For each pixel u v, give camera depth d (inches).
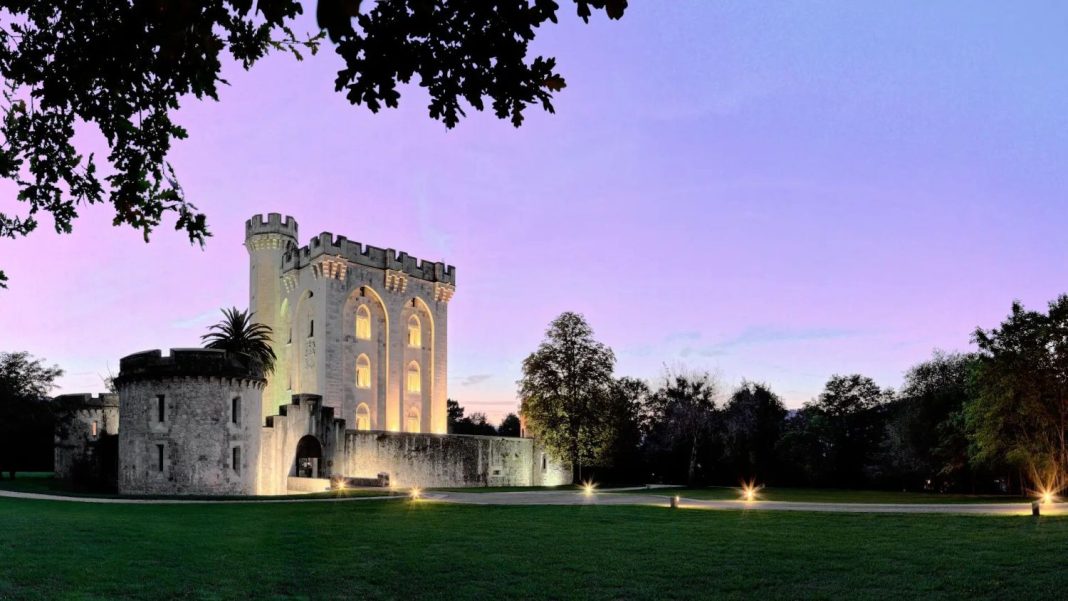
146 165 308.7
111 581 640.4
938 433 2536.9
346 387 3070.9
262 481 2063.2
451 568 738.2
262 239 3312.0
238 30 265.3
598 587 658.2
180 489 1780.3
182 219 318.0
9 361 2397.9
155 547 816.9
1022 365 1935.3
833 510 1296.8
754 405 3102.9
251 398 1925.4
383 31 208.4
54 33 265.1
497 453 2898.6
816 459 2967.5
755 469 2994.6
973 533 933.8
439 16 213.0
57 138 308.3
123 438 1846.7
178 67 226.4
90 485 2102.6
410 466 2571.4
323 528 1026.7
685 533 981.2
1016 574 673.0
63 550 767.7
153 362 1824.6
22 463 2454.5
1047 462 1921.8
